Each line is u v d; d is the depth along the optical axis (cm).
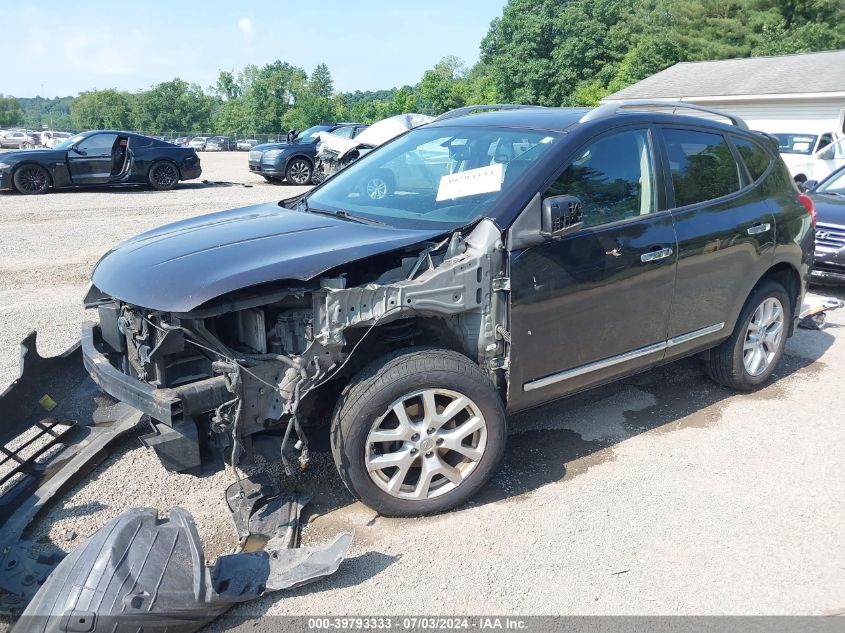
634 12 5091
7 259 904
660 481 375
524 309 337
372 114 7269
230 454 310
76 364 404
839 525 337
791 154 1906
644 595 289
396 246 319
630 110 413
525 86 5259
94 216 1253
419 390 317
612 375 394
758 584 296
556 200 329
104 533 249
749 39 3722
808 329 645
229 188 1797
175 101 10650
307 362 300
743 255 443
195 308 283
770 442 420
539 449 410
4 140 4559
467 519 339
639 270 380
